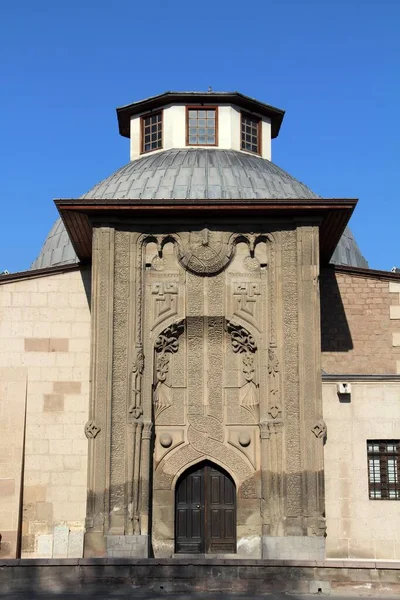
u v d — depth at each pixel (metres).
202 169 36.31
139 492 28.64
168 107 39.06
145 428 29.09
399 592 22.34
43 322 32.47
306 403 28.77
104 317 29.30
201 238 30.14
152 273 30.19
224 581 22.73
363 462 30.20
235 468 29.73
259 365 29.58
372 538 29.67
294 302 29.66
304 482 28.30
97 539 27.89
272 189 36.22
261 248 30.36
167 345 30.14
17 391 31.88
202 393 30.12
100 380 28.89
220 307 29.95
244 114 39.78
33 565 22.78
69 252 38.28
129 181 36.47
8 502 30.89
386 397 30.61
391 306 33.72
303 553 27.86
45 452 31.55
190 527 29.66
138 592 22.56
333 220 30.59
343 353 33.34
